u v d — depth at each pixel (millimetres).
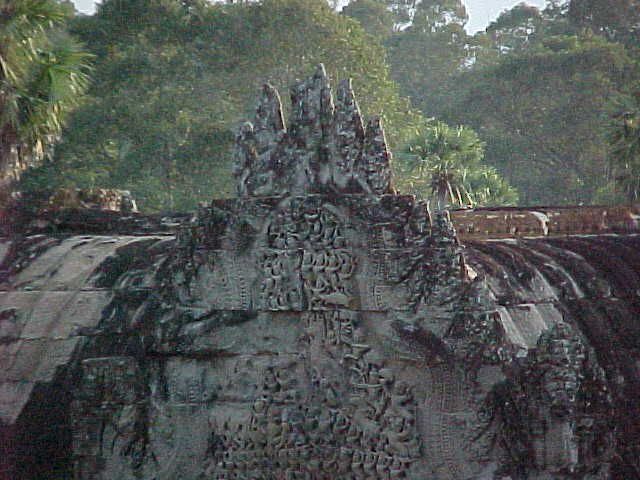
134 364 11484
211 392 11266
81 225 14508
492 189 37031
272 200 10969
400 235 10500
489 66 57969
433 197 35188
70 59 18859
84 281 12648
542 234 13625
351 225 10688
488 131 54781
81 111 36156
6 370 12188
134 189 35844
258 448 11078
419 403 10570
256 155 11195
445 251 10375
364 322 10727
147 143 36656
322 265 10773
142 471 11406
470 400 10383
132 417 11414
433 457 10508
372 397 10656
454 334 10305
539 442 10453
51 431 11797
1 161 17594
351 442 10797
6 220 14609
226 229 11133
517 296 11188
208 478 11234
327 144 10883
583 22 66562
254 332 11117
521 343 10773
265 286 10984
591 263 11992
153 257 12688
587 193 52031
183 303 11320
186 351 11195
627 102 27562
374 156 10680
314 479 10953
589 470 10492
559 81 52625
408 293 10492
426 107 69812
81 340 12055
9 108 17203
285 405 11023
